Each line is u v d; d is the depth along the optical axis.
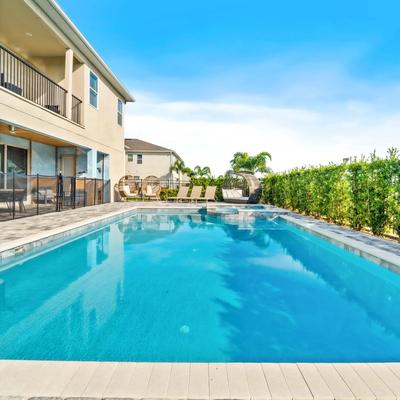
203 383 1.86
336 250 6.70
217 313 3.65
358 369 2.03
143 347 2.87
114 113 16.56
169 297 4.12
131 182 20.72
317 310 3.79
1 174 8.20
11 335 3.07
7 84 9.12
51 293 4.22
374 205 7.52
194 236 8.50
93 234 8.26
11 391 1.77
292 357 2.77
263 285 4.65
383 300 4.14
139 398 1.73
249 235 8.77
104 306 3.81
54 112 10.23
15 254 5.19
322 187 10.52
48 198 10.33
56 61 12.46
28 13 8.98
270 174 18.38
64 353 2.77
